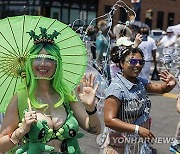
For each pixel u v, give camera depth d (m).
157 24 40.31
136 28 9.59
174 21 42.25
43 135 2.77
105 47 8.92
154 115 8.41
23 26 3.06
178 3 42.22
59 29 3.13
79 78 3.14
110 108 3.46
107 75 7.50
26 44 3.03
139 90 3.56
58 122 2.85
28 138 2.81
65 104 2.97
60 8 30.20
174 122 7.89
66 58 3.14
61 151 2.87
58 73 2.90
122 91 3.47
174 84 3.79
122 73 3.61
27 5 29.09
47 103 2.88
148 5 39.03
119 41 5.12
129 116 3.51
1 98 3.09
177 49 14.74
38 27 3.08
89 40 10.45
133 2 16.77
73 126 2.86
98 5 33.00
